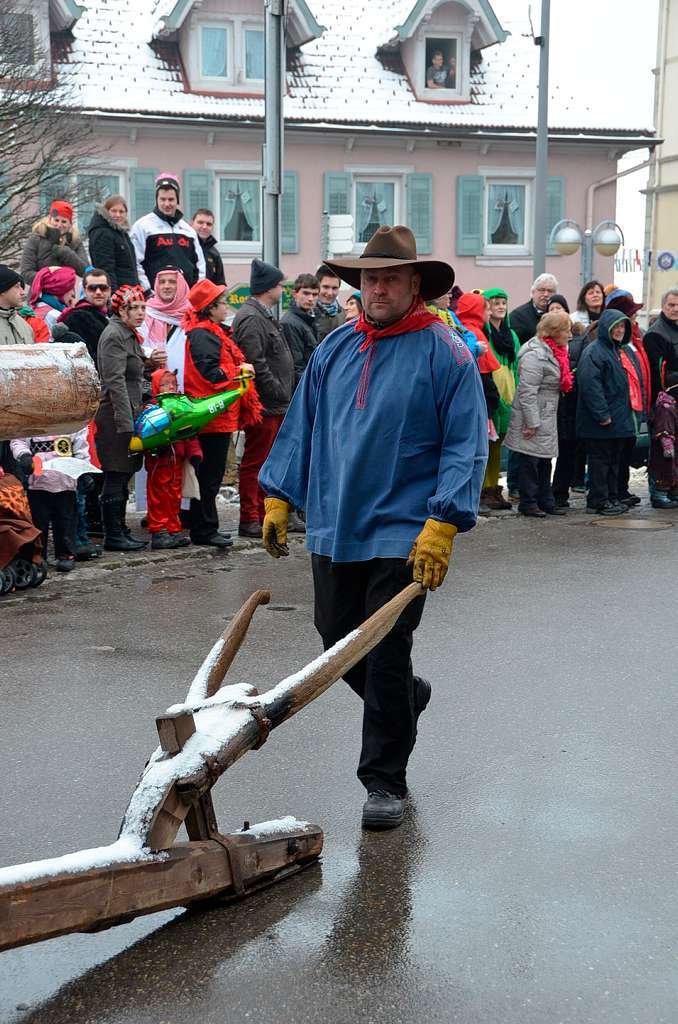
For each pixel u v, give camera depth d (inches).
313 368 163.6
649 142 1168.8
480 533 391.2
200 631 257.9
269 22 429.7
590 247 779.4
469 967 119.9
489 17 1116.5
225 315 346.0
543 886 138.3
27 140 771.4
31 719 199.5
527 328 462.0
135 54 1042.7
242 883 130.9
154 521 344.2
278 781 171.3
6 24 776.3
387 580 153.8
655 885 138.9
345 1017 111.0
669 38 1398.9
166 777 119.9
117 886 112.7
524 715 201.5
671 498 458.3
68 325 337.4
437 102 1123.3
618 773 175.2
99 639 251.1
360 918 129.9
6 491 288.2
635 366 437.7
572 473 445.4
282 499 165.3
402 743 158.6
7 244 728.3
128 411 326.6
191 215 1051.9
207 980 117.3
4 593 292.8
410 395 153.6
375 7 1168.8
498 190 1160.8
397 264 151.9
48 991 115.7
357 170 1106.7
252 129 1055.0
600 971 119.5
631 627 262.8
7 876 104.2
